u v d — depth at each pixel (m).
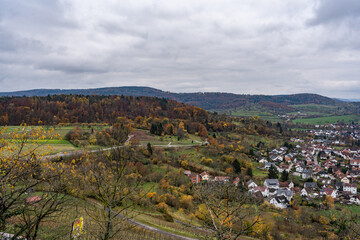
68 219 17.17
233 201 10.80
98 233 10.25
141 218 33.38
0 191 9.62
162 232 29.73
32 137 11.86
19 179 11.14
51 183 11.58
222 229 9.72
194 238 28.75
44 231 15.84
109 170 10.62
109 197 9.69
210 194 10.84
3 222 10.13
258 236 36.28
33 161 11.25
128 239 22.02
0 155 10.40
